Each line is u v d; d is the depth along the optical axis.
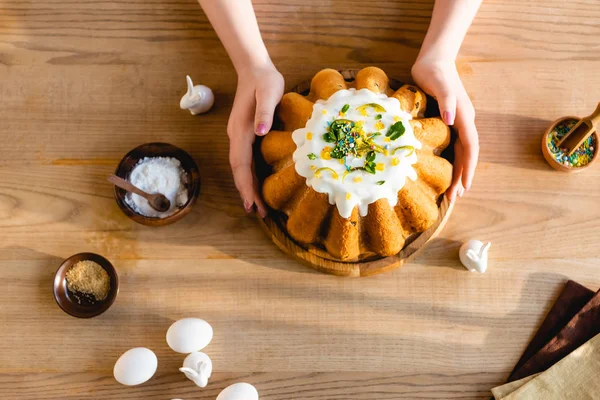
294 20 0.98
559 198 0.95
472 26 0.98
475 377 0.92
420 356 0.92
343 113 0.81
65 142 0.96
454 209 0.95
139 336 0.93
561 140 0.94
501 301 0.93
